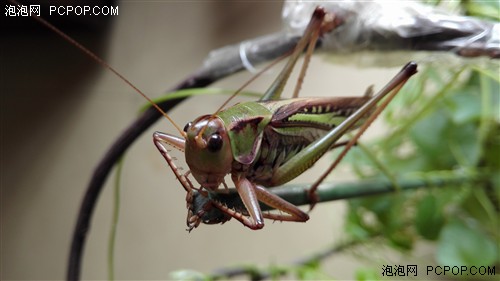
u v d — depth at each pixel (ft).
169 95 0.48
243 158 0.44
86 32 0.89
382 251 0.68
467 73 0.58
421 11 0.45
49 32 0.90
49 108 0.95
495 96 0.56
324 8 0.46
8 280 0.94
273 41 0.48
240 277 0.77
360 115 0.46
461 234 0.57
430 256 0.69
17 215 0.96
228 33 0.86
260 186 0.44
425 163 0.60
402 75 0.45
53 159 0.96
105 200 0.93
